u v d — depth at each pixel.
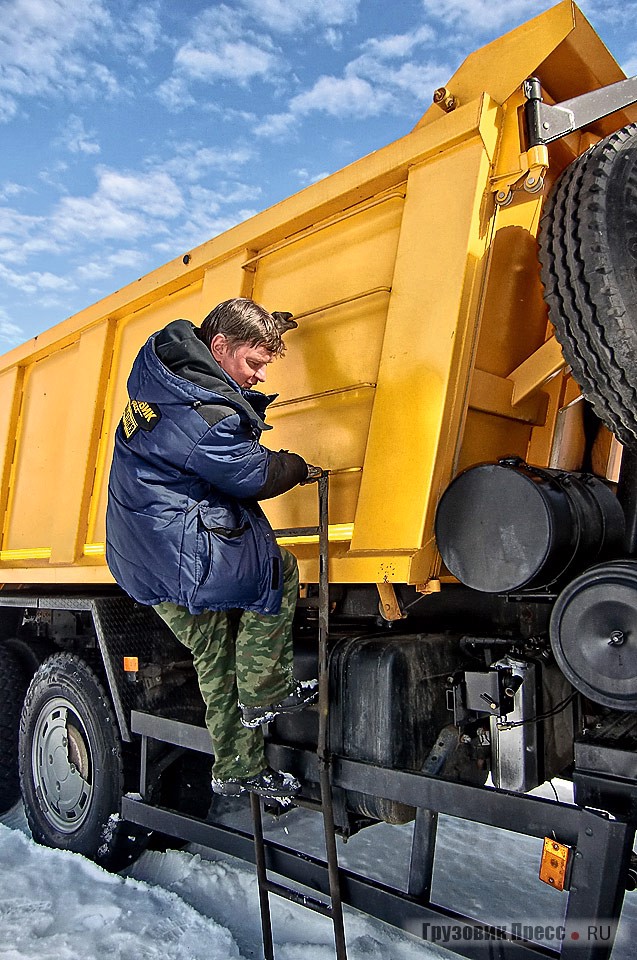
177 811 2.94
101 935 2.75
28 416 4.52
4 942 2.72
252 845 2.59
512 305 2.62
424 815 2.27
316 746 2.58
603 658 1.86
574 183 2.05
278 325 2.76
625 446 2.15
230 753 2.52
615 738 1.91
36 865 3.36
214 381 2.25
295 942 2.69
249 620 2.46
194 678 3.44
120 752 3.24
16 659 4.32
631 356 1.91
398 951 2.57
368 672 2.39
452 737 2.36
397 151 2.46
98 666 3.41
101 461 3.77
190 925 2.80
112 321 3.87
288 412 2.83
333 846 2.24
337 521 2.59
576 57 2.39
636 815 1.78
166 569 2.25
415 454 2.27
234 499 2.37
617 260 1.92
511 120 2.31
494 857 3.44
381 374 2.41
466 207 2.26
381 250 2.57
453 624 2.71
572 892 1.78
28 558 4.25
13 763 4.20
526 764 2.21
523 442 2.75
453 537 2.18
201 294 3.29
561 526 2.00
